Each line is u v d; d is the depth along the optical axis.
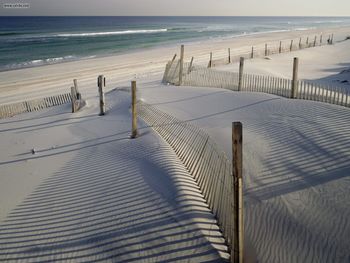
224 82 19.72
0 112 18.11
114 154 10.98
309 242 6.00
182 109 14.99
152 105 16.11
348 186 7.25
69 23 164.25
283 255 5.88
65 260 6.41
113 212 7.57
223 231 6.43
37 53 48.19
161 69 32.66
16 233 7.48
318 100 14.51
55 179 9.92
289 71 27.95
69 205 8.24
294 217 6.62
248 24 178.25
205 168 8.12
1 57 44.28
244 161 9.01
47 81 28.75
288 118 11.50
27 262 6.52
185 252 6.09
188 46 55.69
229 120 12.52
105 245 6.60
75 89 18.53
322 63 32.97
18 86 27.16
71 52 49.25
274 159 8.86
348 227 6.13
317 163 8.32
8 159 12.07
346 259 5.53
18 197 9.12
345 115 10.99
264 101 14.24
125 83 26.47
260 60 34.72
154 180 8.52
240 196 5.31
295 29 117.62
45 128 15.52
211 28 125.81
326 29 111.19
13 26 128.50
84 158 11.21
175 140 11.09
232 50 47.47
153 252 6.20
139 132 12.63
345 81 21.69
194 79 21.53
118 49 52.53
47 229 7.43
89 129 14.36
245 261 5.96
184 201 7.33
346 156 8.35
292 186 7.62
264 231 6.47
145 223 6.96
